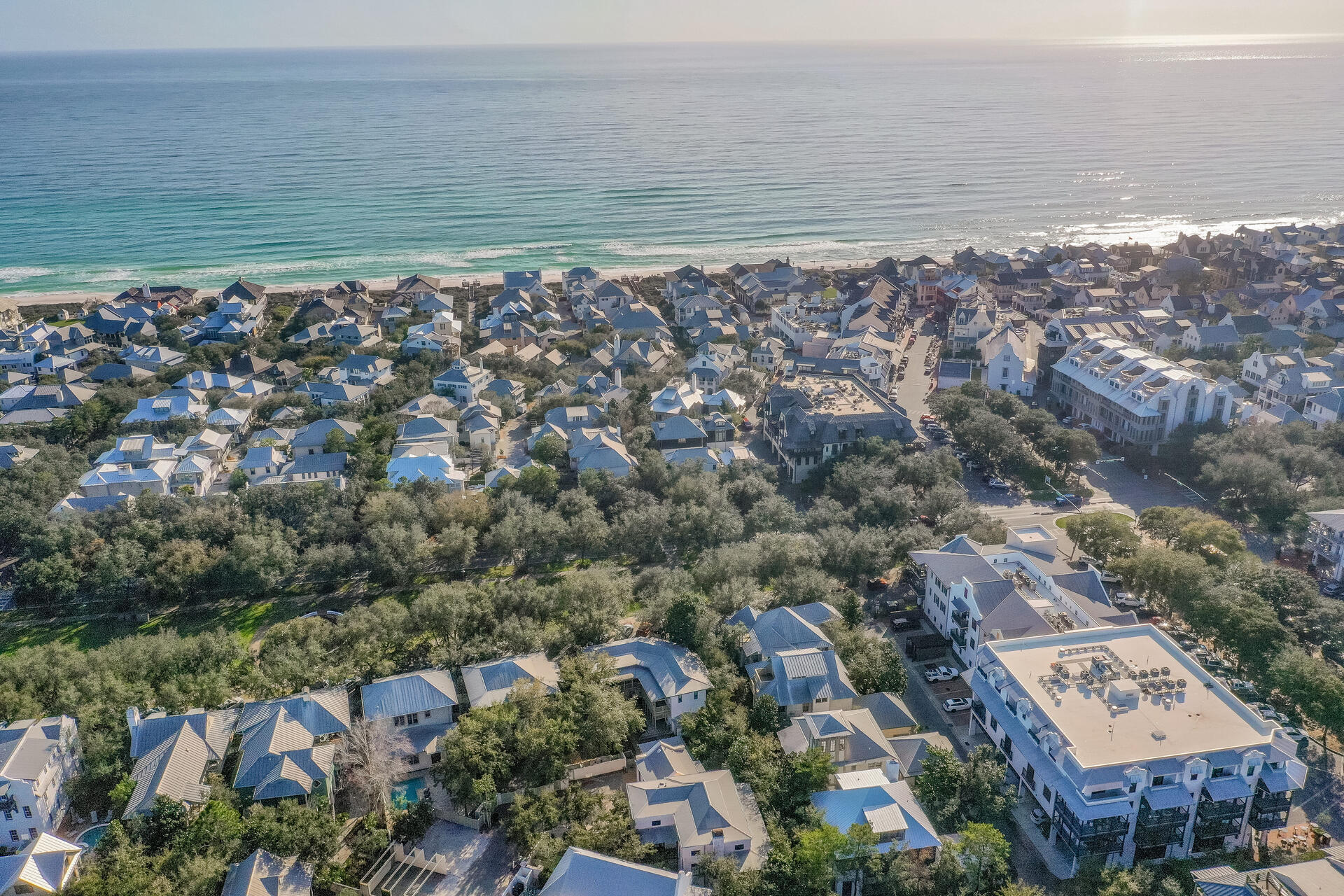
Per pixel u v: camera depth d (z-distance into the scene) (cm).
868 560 14388
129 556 14975
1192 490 18450
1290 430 19088
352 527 16112
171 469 18100
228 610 14738
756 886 8881
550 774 10188
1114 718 10212
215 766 10488
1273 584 13325
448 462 18338
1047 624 12244
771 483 18150
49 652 12012
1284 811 9700
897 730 11206
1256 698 11900
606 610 12925
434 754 10956
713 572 14012
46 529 15738
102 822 10144
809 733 10681
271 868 8912
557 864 9012
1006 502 18138
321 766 10281
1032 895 8506
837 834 8975
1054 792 9750
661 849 9462
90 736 10612
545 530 15612
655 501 16850
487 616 12862
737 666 12112
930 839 9406
